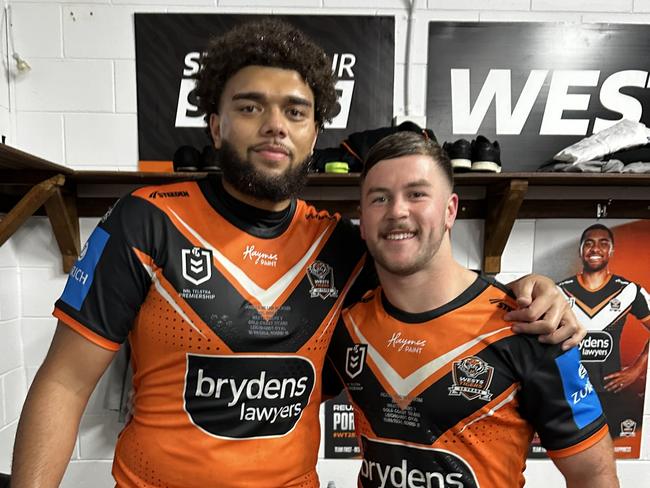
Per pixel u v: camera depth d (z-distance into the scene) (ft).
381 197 2.08
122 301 2.03
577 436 2.06
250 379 2.12
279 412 2.18
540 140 4.14
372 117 4.14
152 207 2.16
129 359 3.93
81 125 4.10
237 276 2.16
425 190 2.03
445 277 2.22
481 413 2.13
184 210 2.20
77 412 2.01
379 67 4.10
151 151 4.11
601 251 4.28
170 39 4.01
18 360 4.20
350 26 4.05
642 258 4.27
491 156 3.60
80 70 4.05
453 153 3.63
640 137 3.65
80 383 2.01
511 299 2.27
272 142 2.07
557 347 2.10
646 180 3.67
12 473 1.87
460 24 4.08
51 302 4.23
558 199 4.24
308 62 2.26
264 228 2.29
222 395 2.10
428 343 2.21
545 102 4.12
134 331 2.20
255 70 2.11
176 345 2.08
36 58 4.03
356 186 4.15
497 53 4.09
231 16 4.01
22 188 4.12
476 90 4.12
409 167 2.02
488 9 4.08
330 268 2.41
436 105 4.14
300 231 2.40
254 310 2.14
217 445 2.09
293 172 2.17
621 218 4.25
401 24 4.08
